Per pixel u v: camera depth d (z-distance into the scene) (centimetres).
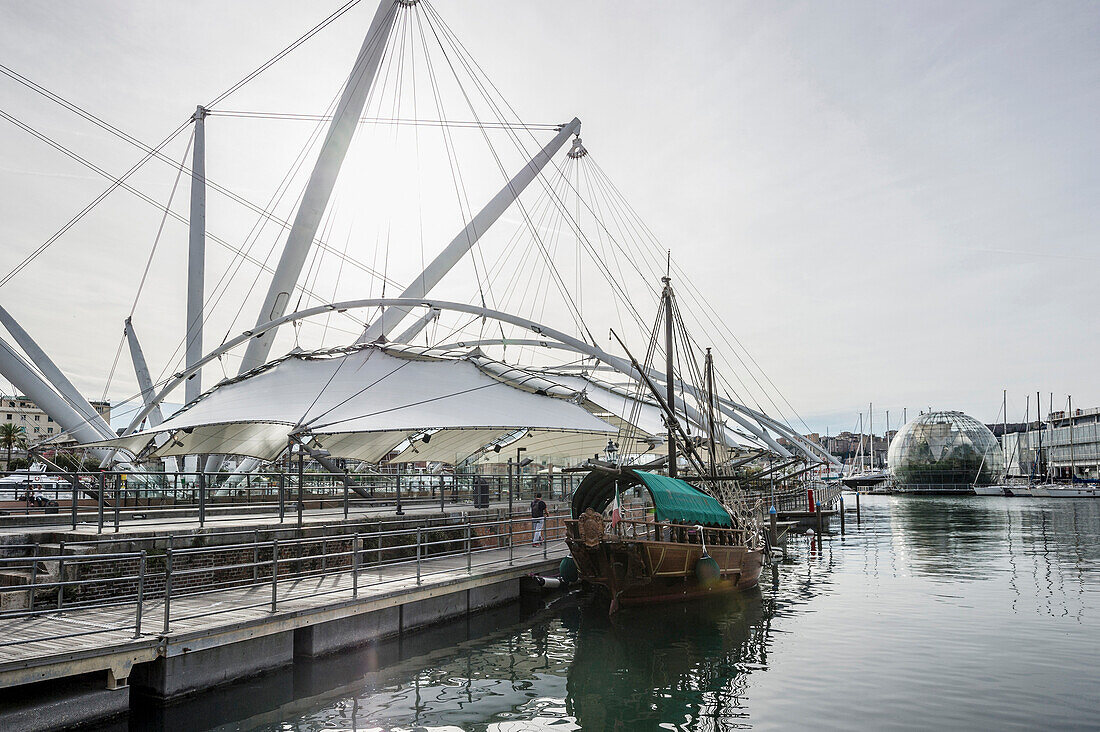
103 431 4034
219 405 3164
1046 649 1970
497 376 3638
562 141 5550
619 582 2480
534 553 2967
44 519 2395
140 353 4762
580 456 5638
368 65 4141
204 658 1468
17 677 1172
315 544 2292
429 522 2809
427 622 2153
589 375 5300
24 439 9875
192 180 4844
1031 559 4141
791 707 1509
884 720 1422
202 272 4853
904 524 7225
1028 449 19612
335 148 4097
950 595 2902
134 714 1364
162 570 1883
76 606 1630
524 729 1391
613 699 1570
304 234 4106
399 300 3944
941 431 17762
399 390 3247
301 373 3369
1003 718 1427
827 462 6700
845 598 2858
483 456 5919
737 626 2319
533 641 2103
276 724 1378
